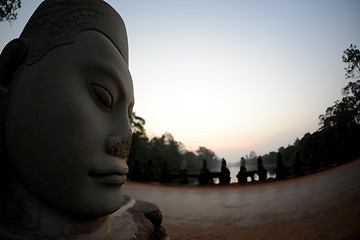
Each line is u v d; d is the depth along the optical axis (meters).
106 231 2.03
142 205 3.32
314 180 9.74
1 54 2.00
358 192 5.80
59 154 1.63
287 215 4.79
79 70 1.80
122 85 1.99
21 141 1.69
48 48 1.83
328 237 3.30
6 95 1.86
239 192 9.22
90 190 1.71
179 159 59.00
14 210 1.71
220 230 4.25
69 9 1.97
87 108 1.76
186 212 5.95
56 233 1.67
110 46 2.01
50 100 1.68
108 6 2.18
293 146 31.48
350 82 22.20
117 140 1.84
